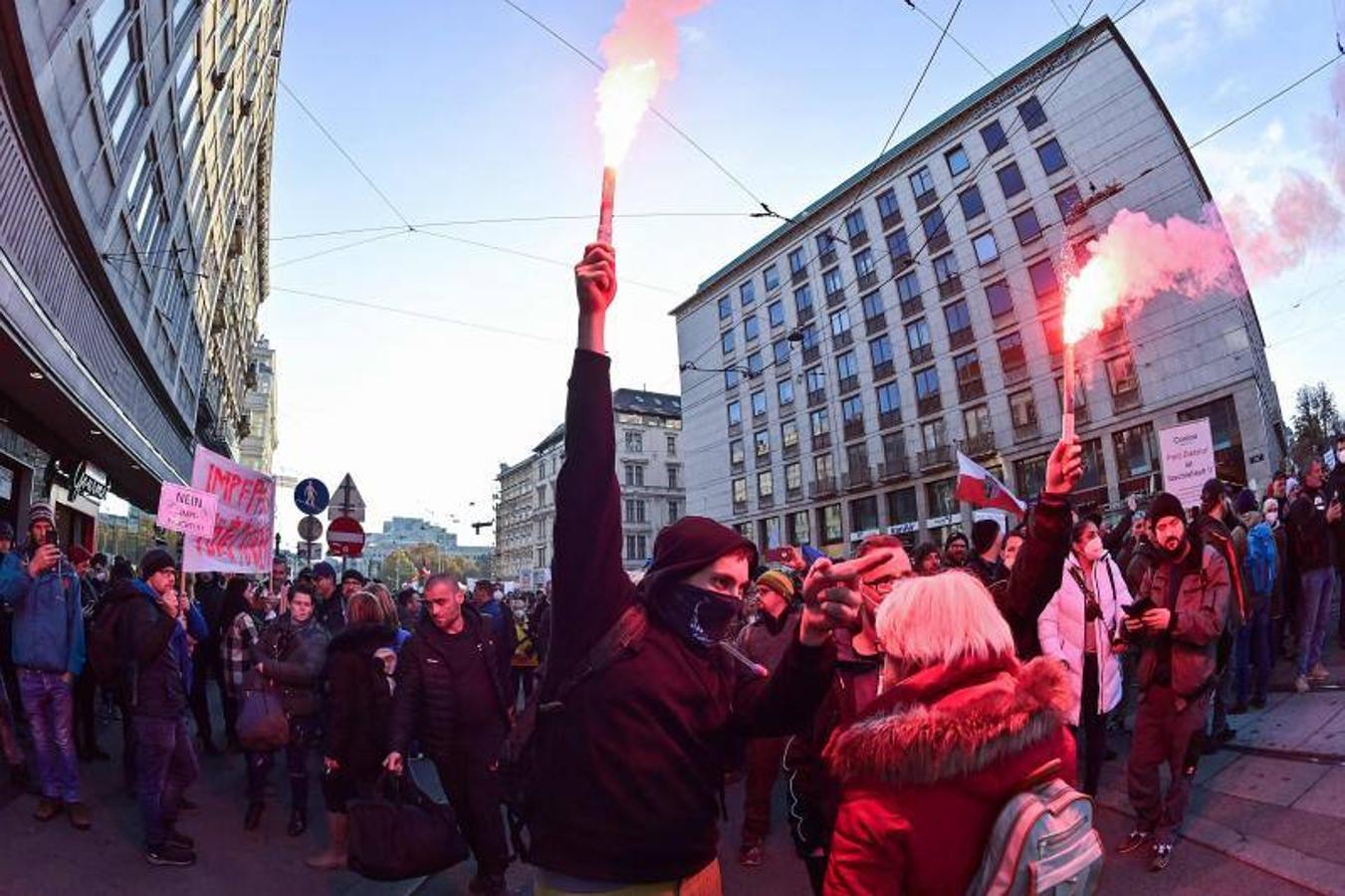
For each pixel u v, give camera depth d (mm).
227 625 8148
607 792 1791
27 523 12969
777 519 45375
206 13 17016
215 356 29078
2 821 5543
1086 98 29219
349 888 4832
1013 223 32000
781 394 45406
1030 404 31766
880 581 2625
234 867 5109
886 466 38156
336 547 11117
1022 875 1633
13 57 7789
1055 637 5066
